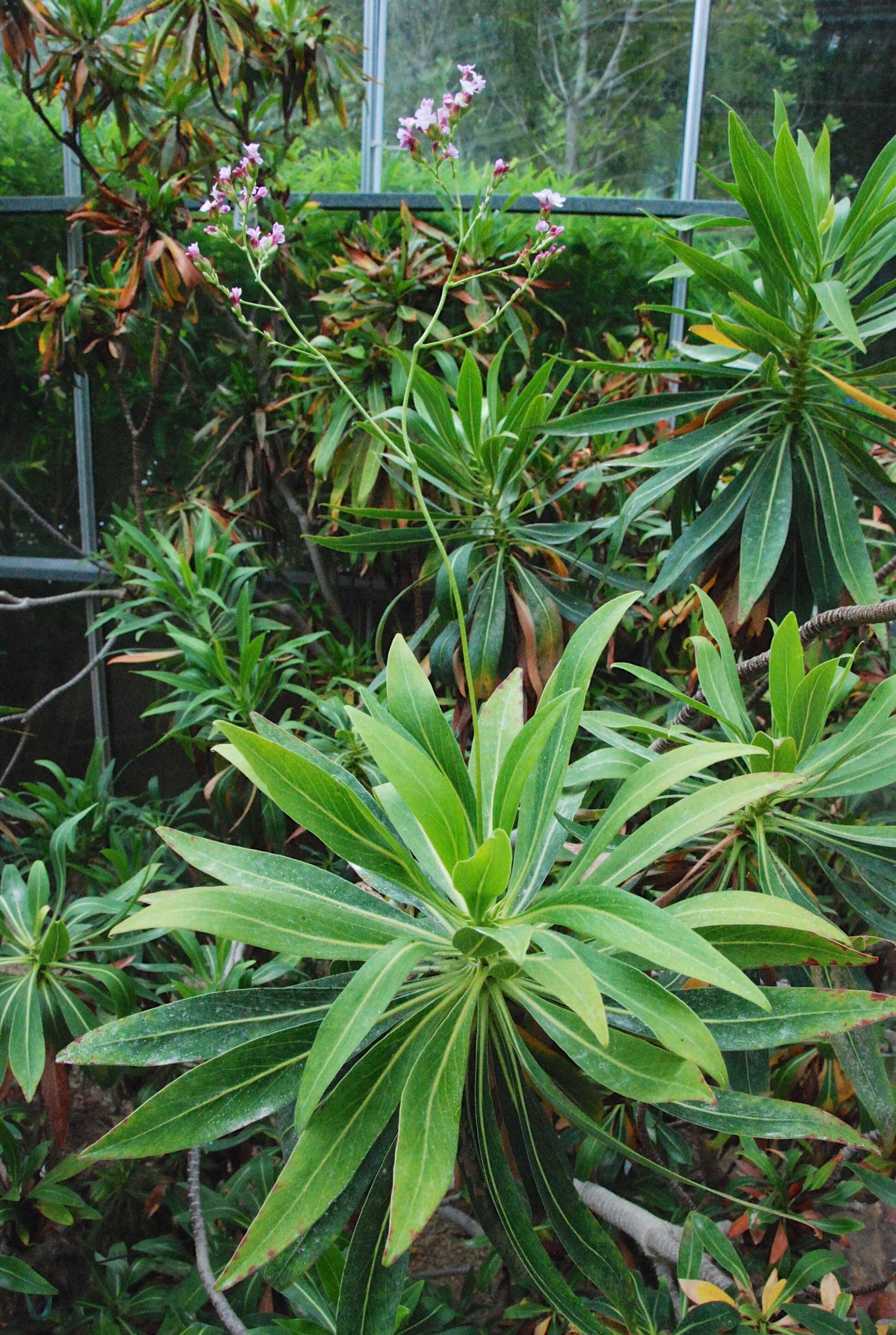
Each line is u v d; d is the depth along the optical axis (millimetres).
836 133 3811
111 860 2123
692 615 1784
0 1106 2246
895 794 2502
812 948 809
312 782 751
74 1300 2236
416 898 853
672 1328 1425
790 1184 1771
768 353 1428
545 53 3938
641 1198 2016
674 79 3869
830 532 1385
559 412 3266
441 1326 1487
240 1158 2504
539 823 882
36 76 3316
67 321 3266
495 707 1024
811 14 3736
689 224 1494
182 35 3068
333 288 3975
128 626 2697
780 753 1017
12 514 4629
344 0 3975
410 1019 795
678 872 1308
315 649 3439
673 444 1515
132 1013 1698
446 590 1669
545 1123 861
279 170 3906
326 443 2992
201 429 4059
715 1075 627
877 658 2443
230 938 715
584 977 609
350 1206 775
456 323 3410
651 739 1779
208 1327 1644
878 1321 1585
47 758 4820
